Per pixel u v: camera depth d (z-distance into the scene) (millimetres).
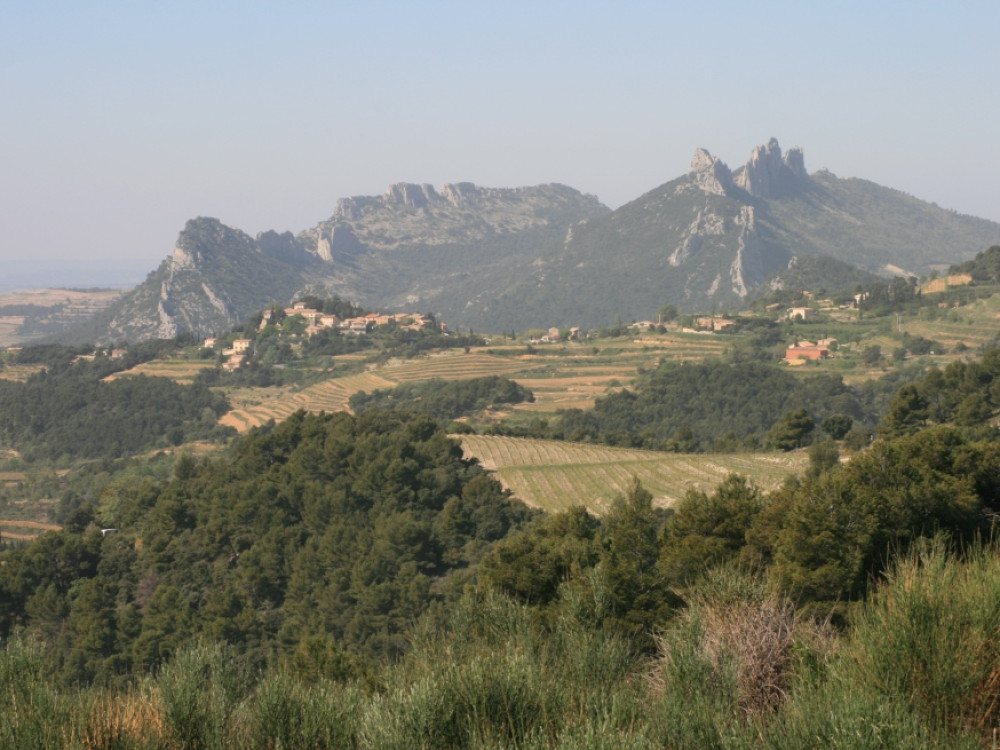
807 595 13711
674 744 5879
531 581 21922
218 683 6980
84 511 73562
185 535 60812
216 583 55688
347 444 71000
